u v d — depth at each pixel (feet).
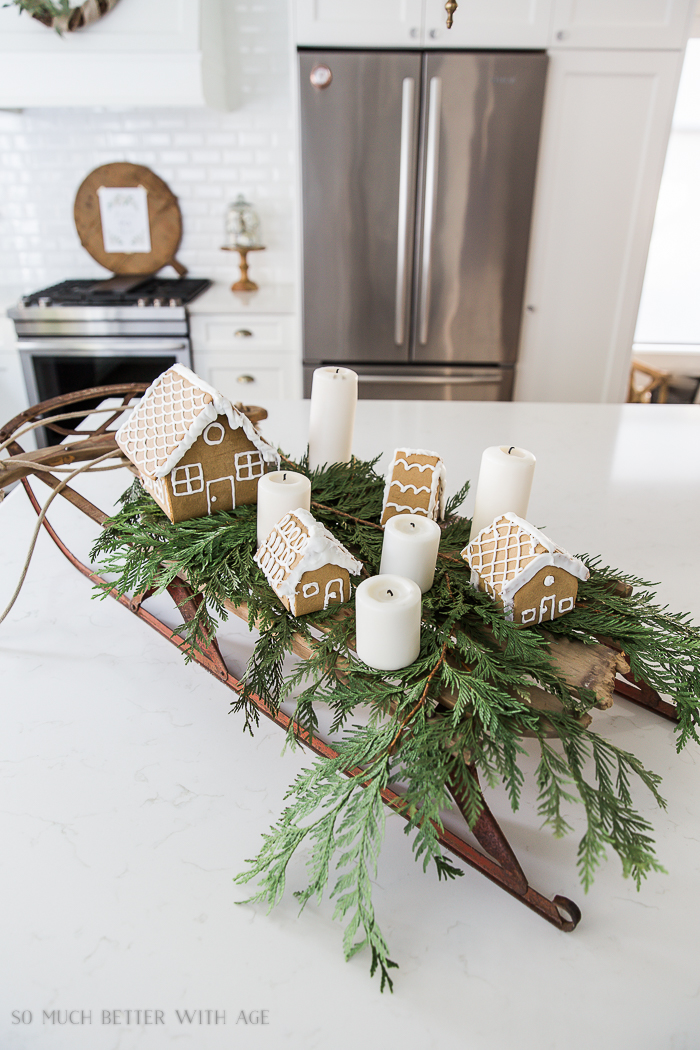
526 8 8.20
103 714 2.54
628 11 8.23
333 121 8.52
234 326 9.83
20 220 11.12
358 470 3.25
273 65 10.24
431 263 9.21
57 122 10.50
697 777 2.35
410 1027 1.60
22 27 8.82
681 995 1.68
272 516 2.45
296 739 2.17
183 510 2.65
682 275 15.23
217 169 10.86
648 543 3.85
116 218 11.09
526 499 2.65
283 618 2.27
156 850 2.01
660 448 5.32
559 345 10.00
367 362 9.87
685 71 13.50
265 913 1.85
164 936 1.78
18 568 3.50
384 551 2.34
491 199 8.91
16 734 2.43
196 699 2.64
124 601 3.11
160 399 2.69
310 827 1.83
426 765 1.78
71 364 9.79
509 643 2.10
